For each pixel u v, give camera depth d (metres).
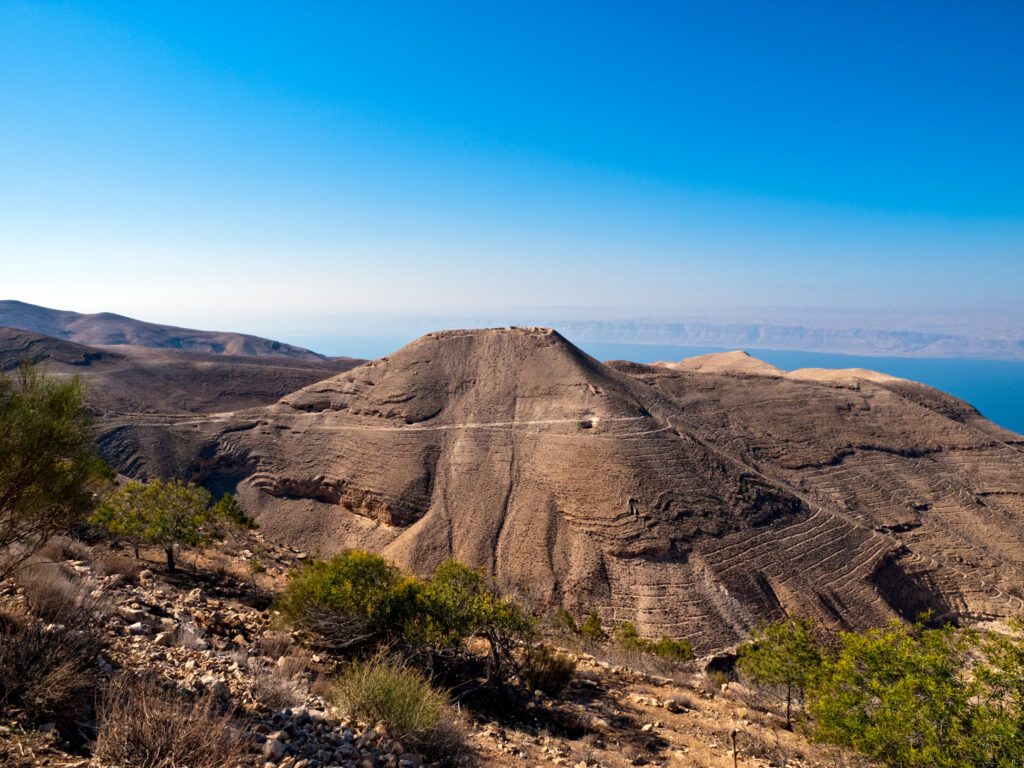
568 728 12.53
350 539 66.81
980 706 10.21
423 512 66.12
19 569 8.89
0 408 7.95
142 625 9.91
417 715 8.51
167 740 5.80
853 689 11.94
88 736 5.99
